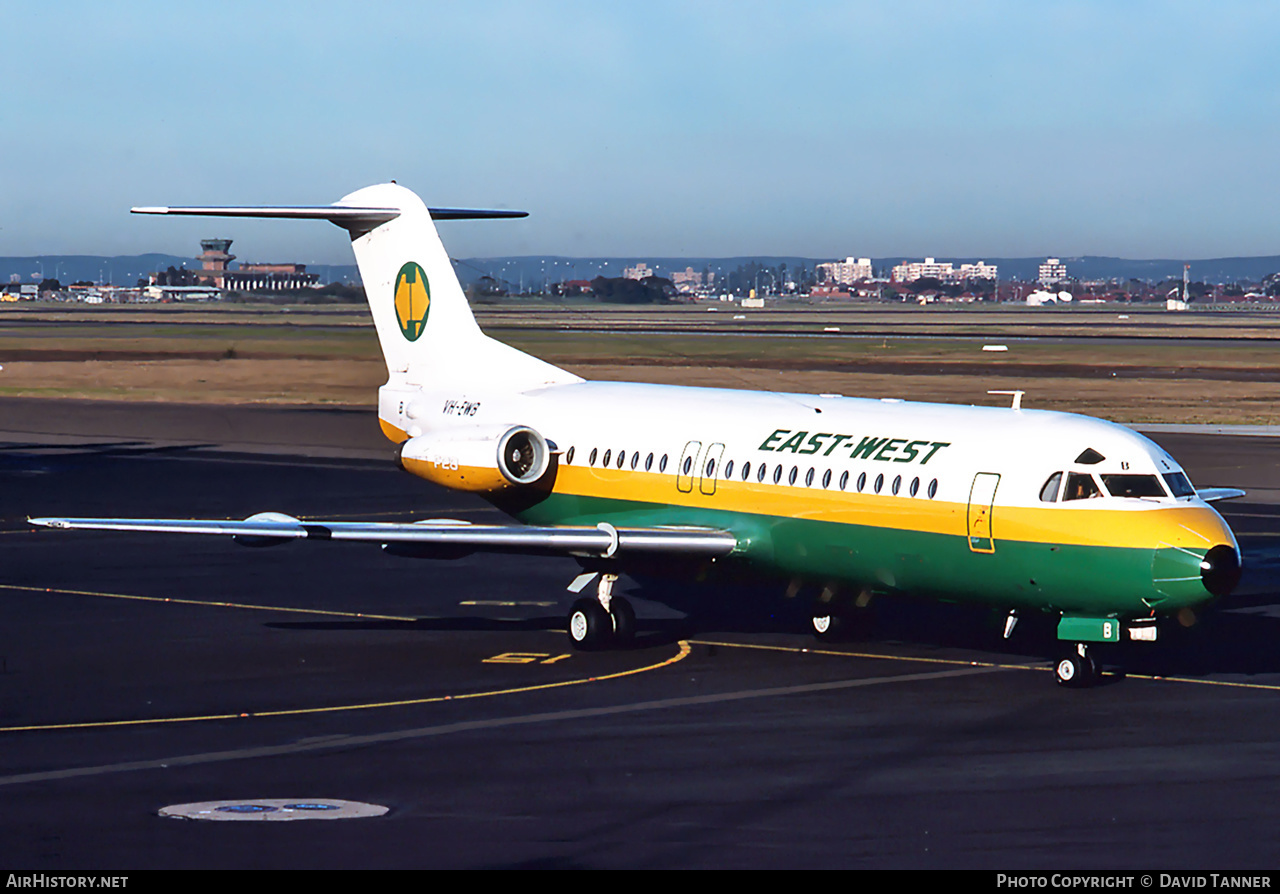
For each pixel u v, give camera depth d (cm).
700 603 7544
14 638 6612
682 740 4906
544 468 7062
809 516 6156
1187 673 5969
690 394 7075
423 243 8038
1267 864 3694
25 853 3741
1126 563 5350
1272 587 8006
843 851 3784
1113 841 3869
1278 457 14375
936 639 6638
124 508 10812
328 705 5394
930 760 4662
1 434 16312
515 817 4059
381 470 13325
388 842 3838
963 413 6106
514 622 7050
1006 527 5591
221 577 8288
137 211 7144
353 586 8025
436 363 8075
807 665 6100
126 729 5034
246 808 4134
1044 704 5434
